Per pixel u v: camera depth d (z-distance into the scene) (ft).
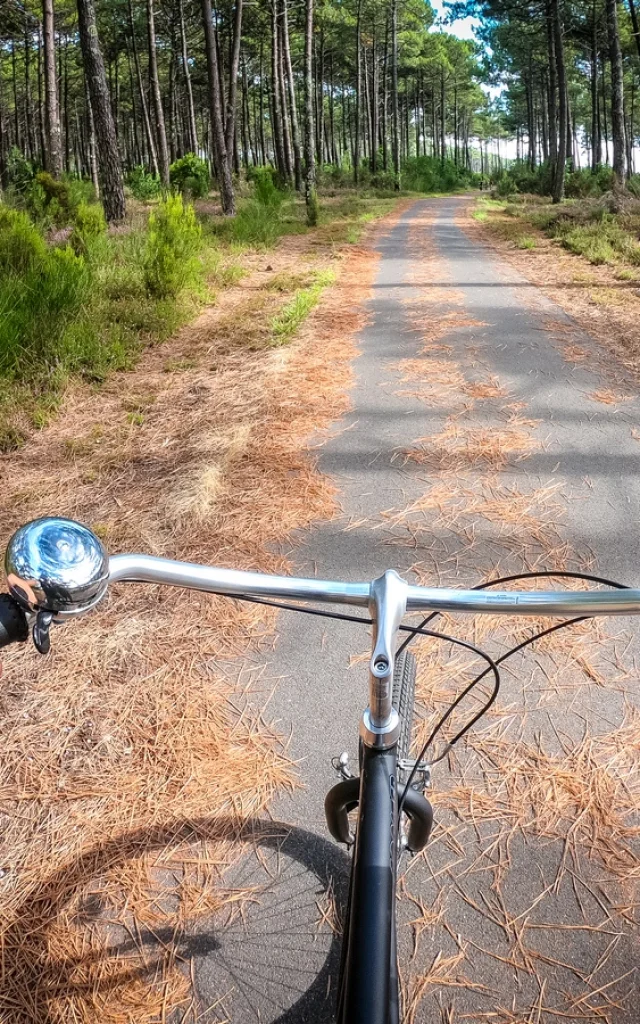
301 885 7.93
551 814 8.70
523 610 4.41
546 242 55.88
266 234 56.59
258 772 9.34
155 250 36.19
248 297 36.37
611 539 14.07
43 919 7.57
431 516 15.12
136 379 24.79
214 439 18.93
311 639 11.76
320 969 7.14
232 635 11.84
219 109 67.77
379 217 85.61
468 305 33.06
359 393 22.09
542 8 121.19
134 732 9.95
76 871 8.06
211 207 76.54
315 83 182.19
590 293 34.55
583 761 9.39
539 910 7.66
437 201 128.98
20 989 6.95
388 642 4.37
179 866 8.14
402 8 177.47
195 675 10.98
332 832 6.54
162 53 164.14
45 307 27.02
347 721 10.14
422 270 43.68
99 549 3.78
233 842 8.42
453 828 8.57
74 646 11.53
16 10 120.98
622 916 7.58
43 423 21.02
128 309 30.53
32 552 3.56
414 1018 6.76
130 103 217.77
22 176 64.90
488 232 66.44
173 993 6.95
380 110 240.73
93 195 69.77
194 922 7.56
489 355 25.36
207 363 26.00
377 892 4.23
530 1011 6.79
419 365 24.43
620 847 8.28
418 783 6.06
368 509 15.47
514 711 10.23
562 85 98.02
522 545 13.97
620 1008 6.77
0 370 23.59
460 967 7.16
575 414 20.11
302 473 17.06
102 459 18.37
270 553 13.87
